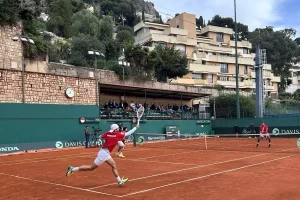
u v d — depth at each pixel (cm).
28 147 2497
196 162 1491
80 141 2866
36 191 900
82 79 3008
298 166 1274
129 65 4006
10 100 2488
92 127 2917
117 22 10319
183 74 5028
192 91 4347
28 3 2998
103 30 5500
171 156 1814
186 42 6775
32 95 2627
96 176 1137
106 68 4062
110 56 4909
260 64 3825
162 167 1342
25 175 1216
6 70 2477
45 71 3155
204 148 2395
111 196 804
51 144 2648
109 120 3133
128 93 3950
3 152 2339
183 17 7519
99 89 3306
